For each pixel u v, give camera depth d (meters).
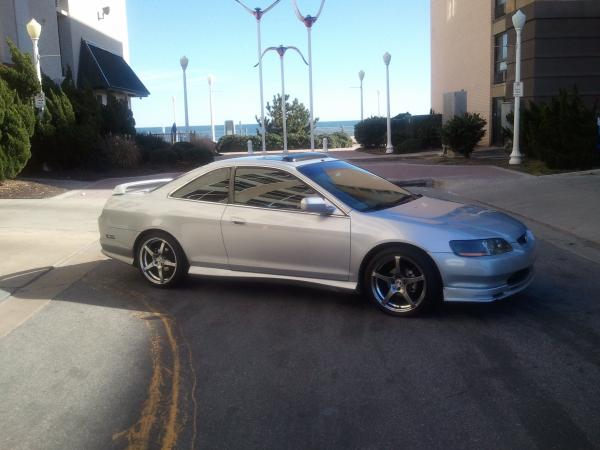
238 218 6.42
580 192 12.90
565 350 4.92
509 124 23.44
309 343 5.27
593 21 22.34
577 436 3.62
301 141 41.47
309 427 3.86
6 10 22.30
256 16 29.58
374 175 7.14
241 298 6.63
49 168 19.89
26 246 9.40
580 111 17.17
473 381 4.40
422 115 35.50
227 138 40.28
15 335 5.73
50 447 3.75
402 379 4.48
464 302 5.64
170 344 5.39
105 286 7.31
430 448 3.56
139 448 3.71
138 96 34.38
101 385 4.60
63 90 20.58
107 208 7.36
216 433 3.83
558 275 7.22
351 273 5.96
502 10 27.09
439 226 5.65
